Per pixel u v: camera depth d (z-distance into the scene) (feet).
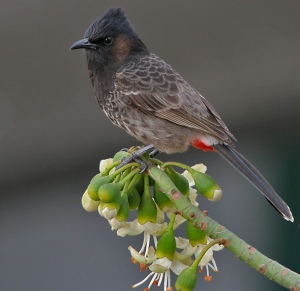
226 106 39.73
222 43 39.68
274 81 39.58
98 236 40.68
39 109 39.96
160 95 29.96
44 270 40.83
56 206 40.88
